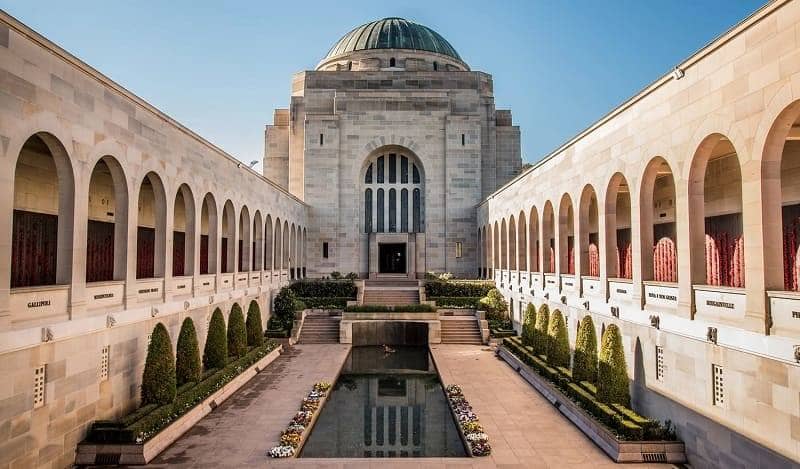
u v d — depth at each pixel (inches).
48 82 604.4
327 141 2324.1
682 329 685.9
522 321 1529.3
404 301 1845.5
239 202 1312.7
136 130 810.8
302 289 1889.8
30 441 580.7
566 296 1135.6
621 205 1350.9
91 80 690.2
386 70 2539.4
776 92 518.3
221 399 968.3
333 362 1343.5
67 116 639.8
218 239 1170.6
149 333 862.5
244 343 1230.3
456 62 2824.8
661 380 747.4
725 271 905.5
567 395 922.1
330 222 2299.5
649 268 796.0
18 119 556.4
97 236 1093.8
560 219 1180.5
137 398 820.6
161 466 666.2
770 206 540.4
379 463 684.1
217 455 706.8
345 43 2896.2
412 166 2385.6
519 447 742.5
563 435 792.3
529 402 970.7
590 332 935.7
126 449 668.7
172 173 938.1
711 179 948.0
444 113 2353.6
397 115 2349.9
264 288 1565.0
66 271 652.1
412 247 2298.2
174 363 839.7
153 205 1342.3
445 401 1053.2
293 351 1494.8
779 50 514.0
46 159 928.9
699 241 671.1
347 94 2367.1
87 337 687.7
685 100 677.3
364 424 904.3
